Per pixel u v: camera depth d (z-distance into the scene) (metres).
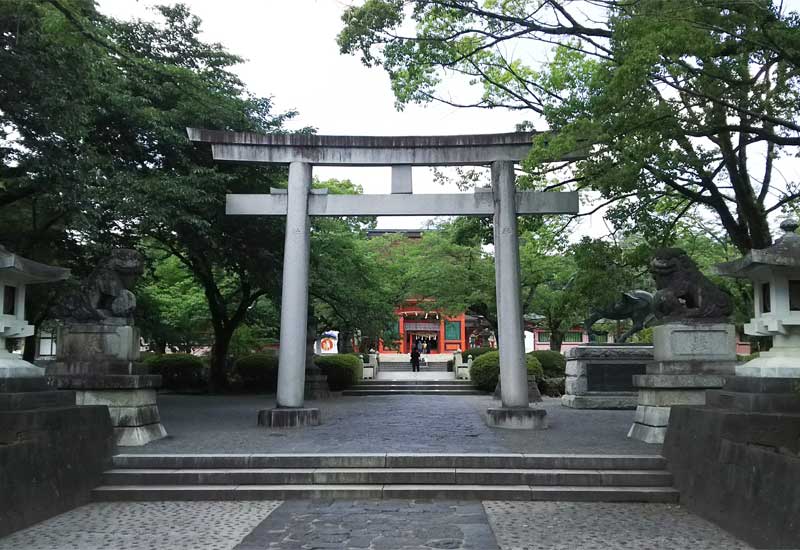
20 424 7.63
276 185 18.64
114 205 13.80
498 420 13.33
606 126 10.18
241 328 31.72
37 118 11.45
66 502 8.12
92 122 14.34
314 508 8.27
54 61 11.09
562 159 11.48
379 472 9.16
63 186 12.30
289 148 14.36
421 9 12.66
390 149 14.33
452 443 10.95
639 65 8.71
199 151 16.64
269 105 18.91
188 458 9.53
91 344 11.34
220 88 17.36
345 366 27.52
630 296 20.05
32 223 17.25
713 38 9.58
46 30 9.92
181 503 8.59
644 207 13.45
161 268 29.92
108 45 11.62
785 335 8.61
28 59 10.77
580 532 7.09
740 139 12.95
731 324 11.55
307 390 23.27
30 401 8.15
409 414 16.84
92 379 10.80
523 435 12.08
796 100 11.10
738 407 8.09
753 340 27.58
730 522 7.03
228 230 18.58
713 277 20.80
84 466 8.69
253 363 26.42
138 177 14.77
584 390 19.17
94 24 12.37
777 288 8.58
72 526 7.36
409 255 35.56
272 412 13.53
